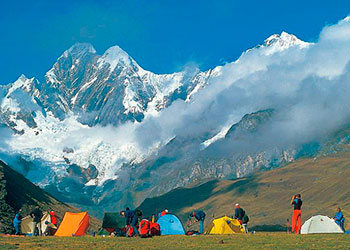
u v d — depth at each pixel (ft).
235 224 156.87
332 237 124.36
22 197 317.01
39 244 107.96
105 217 189.16
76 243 111.55
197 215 159.33
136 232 131.85
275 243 109.40
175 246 105.19
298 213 140.56
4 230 232.12
